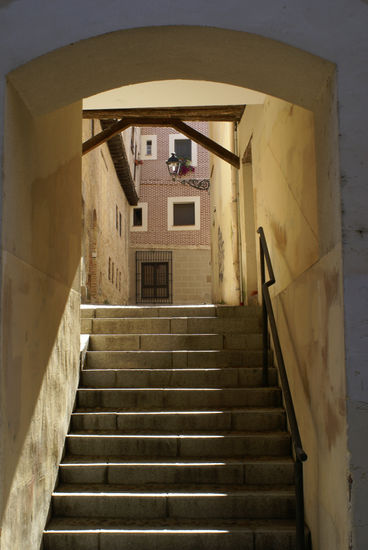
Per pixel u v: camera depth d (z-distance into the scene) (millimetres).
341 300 2270
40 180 3020
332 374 2496
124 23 2400
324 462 2713
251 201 7074
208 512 3348
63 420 3768
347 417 2193
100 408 4266
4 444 2359
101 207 13969
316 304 2896
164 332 5242
